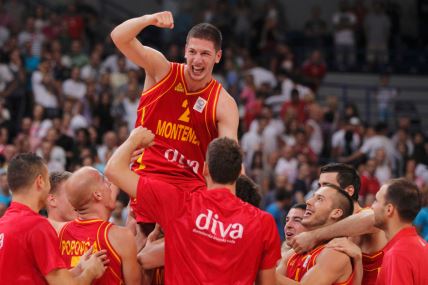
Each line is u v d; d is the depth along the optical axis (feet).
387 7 93.15
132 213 25.61
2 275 23.43
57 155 59.00
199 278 21.71
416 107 89.20
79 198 24.22
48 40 78.13
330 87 89.45
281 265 26.55
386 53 89.92
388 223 24.86
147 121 25.35
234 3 92.07
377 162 63.46
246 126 69.21
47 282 23.52
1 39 77.77
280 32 90.68
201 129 25.25
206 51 24.80
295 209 27.73
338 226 25.30
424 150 69.26
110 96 69.10
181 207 22.21
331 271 24.39
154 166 25.18
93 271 23.20
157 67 25.20
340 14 91.76
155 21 24.30
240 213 22.13
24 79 70.33
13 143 63.57
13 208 24.16
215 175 22.30
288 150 62.54
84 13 84.69
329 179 27.76
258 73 78.59
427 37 94.63
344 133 69.51
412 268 24.03
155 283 24.82
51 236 23.62
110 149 60.54
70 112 66.74
